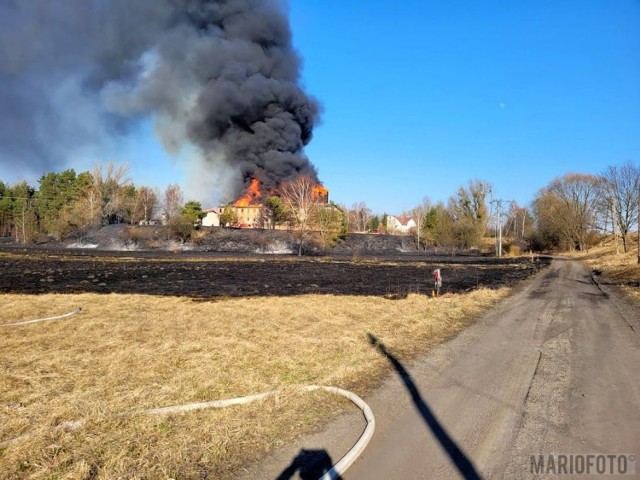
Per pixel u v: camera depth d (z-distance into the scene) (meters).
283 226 58.22
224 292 17.11
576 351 8.04
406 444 4.28
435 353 7.85
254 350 7.88
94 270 25.33
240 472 3.77
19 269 25.27
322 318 11.28
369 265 34.31
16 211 70.56
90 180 66.56
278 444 4.27
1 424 4.74
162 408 5.12
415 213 74.75
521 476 3.72
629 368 6.95
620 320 11.33
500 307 13.54
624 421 4.87
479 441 4.36
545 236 75.56
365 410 5.04
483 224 67.25
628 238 64.44
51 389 5.85
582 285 20.92
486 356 7.67
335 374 6.42
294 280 22.30
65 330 9.65
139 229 53.00
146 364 6.99
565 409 5.21
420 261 41.97
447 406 5.28
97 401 5.38
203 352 7.73
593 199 70.62
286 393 5.57
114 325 10.17
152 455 4.02
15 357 7.43
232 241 51.31
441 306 13.00
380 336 9.12
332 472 3.65
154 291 17.22
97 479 3.63
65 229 56.84
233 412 5.05
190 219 52.09
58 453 4.07
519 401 5.46
